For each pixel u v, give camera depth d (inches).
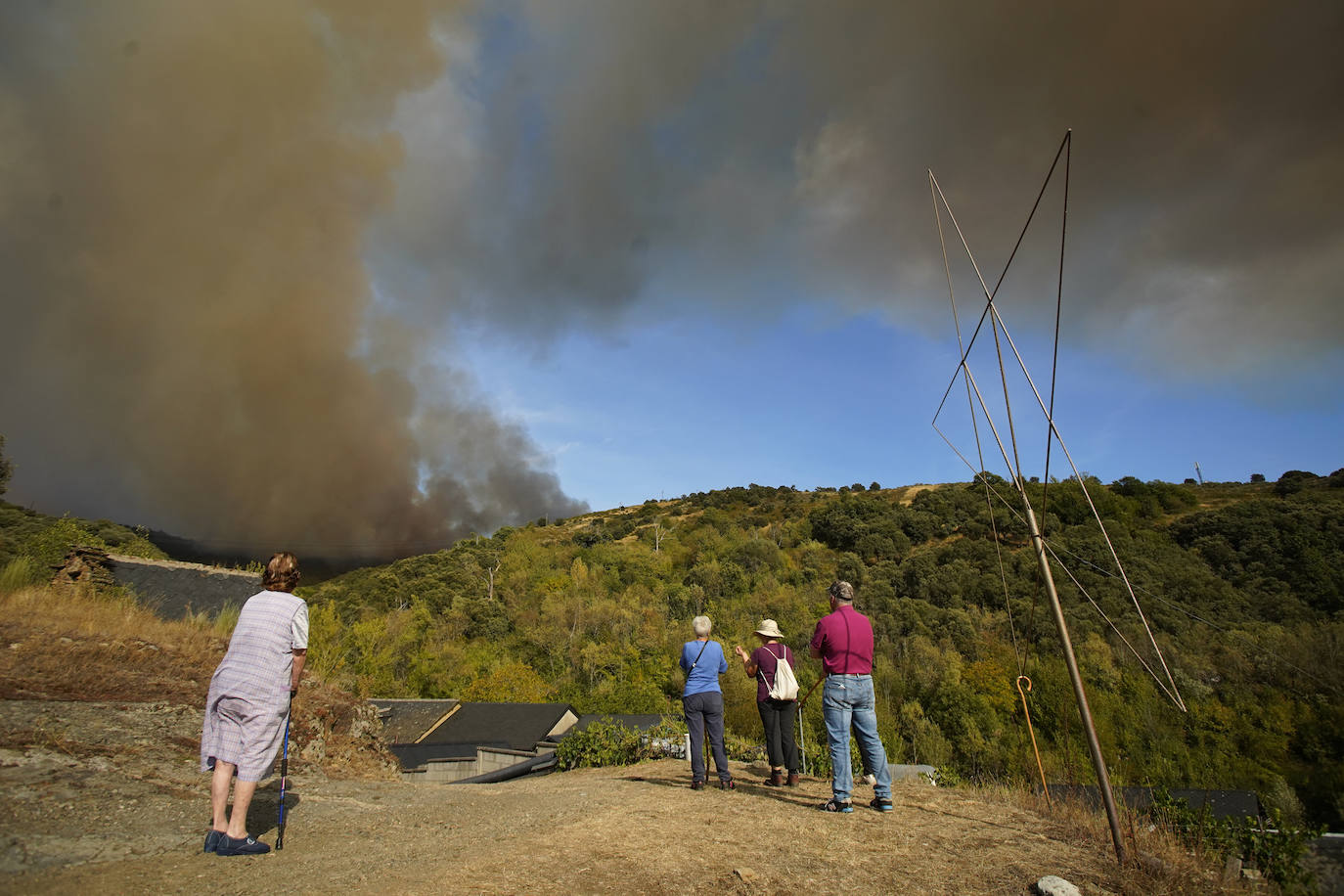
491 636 2783.0
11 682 267.6
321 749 341.7
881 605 2401.6
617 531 5187.0
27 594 395.2
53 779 189.2
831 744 234.2
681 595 2979.8
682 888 148.3
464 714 1437.0
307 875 142.9
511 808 237.6
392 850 170.4
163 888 127.3
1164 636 1569.9
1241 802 316.2
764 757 470.6
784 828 204.5
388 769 369.4
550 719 1390.3
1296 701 1235.9
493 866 155.5
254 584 624.7
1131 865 179.8
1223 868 186.1
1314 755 1152.8
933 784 334.3
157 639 378.9
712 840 186.7
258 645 161.9
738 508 5187.0
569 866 158.2
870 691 237.6
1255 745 1190.3
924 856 182.5
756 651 303.4
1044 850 193.2
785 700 294.4
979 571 2511.1
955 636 1988.2
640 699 1961.1
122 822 167.0
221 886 131.5
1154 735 1283.2
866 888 155.8
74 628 349.4
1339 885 176.2
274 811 208.5
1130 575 1855.3
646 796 256.8
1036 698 1465.3
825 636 239.1
